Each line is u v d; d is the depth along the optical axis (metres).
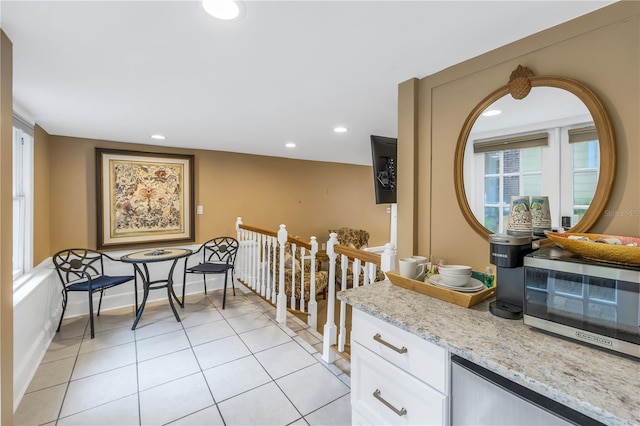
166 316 3.18
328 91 1.94
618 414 0.62
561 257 0.98
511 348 0.89
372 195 6.02
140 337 2.68
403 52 1.45
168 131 3.04
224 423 1.65
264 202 4.64
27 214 2.48
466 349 0.88
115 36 1.29
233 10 1.11
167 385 1.98
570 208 1.20
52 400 1.83
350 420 1.69
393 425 1.14
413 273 1.47
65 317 3.15
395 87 1.88
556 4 1.09
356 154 4.52
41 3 1.05
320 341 2.68
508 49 1.38
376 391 1.21
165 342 2.59
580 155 1.17
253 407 1.78
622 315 0.82
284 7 1.09
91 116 2.48
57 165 3.18
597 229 1.13
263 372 2.14
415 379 1.05
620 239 0.99
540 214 1.26
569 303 0.92
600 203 1.11
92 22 1.18
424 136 1.73
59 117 2.51
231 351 2.44
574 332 0.91
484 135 1.47
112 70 1.62
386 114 2.44
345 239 5.25
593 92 1.13
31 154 2.53
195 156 4.03
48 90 1.90
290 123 2.73
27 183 2.49
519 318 1.09
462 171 1.56
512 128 1.37
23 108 2.26
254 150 4.19
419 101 1.75
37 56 1.46
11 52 1.32
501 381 0.83
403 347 1.09
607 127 1.10
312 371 2.16
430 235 1.71
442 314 1.15
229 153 4.30
